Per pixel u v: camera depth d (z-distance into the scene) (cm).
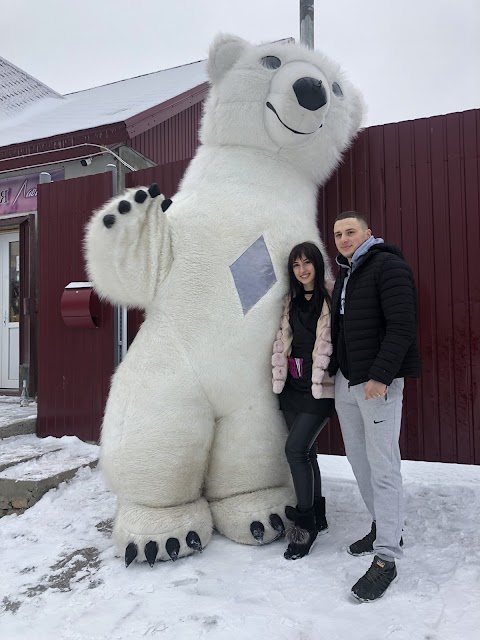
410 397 432
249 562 307
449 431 421
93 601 275
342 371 289
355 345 276
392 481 273
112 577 297
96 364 552
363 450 298
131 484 316
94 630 249
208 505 344
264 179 360
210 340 320
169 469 312
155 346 325
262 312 326
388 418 273
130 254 321
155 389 316
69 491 436
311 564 303
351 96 409
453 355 421
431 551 316
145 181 547
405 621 242
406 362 272
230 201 345
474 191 418
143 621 253
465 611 247
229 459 331
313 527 318
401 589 272
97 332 553
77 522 383
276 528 323
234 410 329
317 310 317
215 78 387
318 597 268
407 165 440
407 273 270
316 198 408
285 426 337
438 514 377
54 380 575
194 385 317
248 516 326
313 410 313
